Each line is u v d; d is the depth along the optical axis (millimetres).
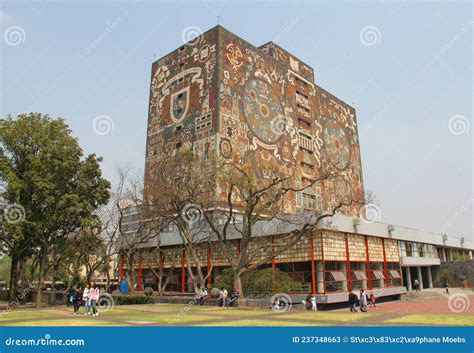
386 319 21656
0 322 21203
